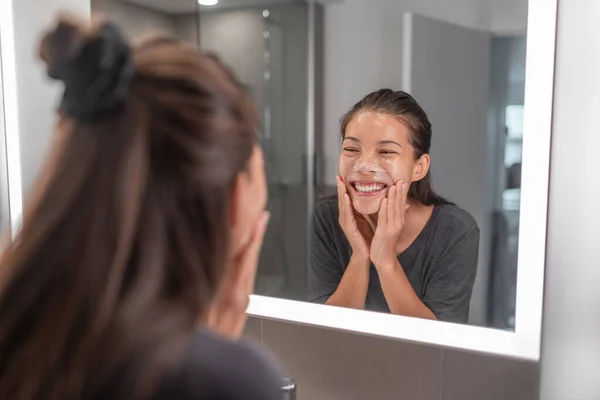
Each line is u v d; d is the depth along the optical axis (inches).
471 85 39.8
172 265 14.3
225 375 14.2
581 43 33.4
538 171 35.6
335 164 44.9
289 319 43.8
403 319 42.0
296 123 46.4
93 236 13.9
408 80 41.7
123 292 13.7
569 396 35.6
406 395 39.9
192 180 14.3
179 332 13.8
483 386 37.4
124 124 14.2
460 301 40.9
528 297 36.7
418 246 41.8
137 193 13.9
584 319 34.7
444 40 40.4
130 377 13.2
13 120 51.2
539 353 36.1
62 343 13.5
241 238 16.8
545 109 34.9
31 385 13.4
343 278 44.9
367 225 43.4
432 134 40.9
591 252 34.1
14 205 51.4
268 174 47.6
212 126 14.5
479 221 39.9
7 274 14.3
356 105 43.5
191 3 49.4
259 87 47.7
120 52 13.9
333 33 44.5
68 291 13.8
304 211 46.4
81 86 13.8
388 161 42.3
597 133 33.4
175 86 14.6
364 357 41.1
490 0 38.7
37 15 49.6
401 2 41.8
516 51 38.3
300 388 43.8
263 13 47.1
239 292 17.8
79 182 14.3
